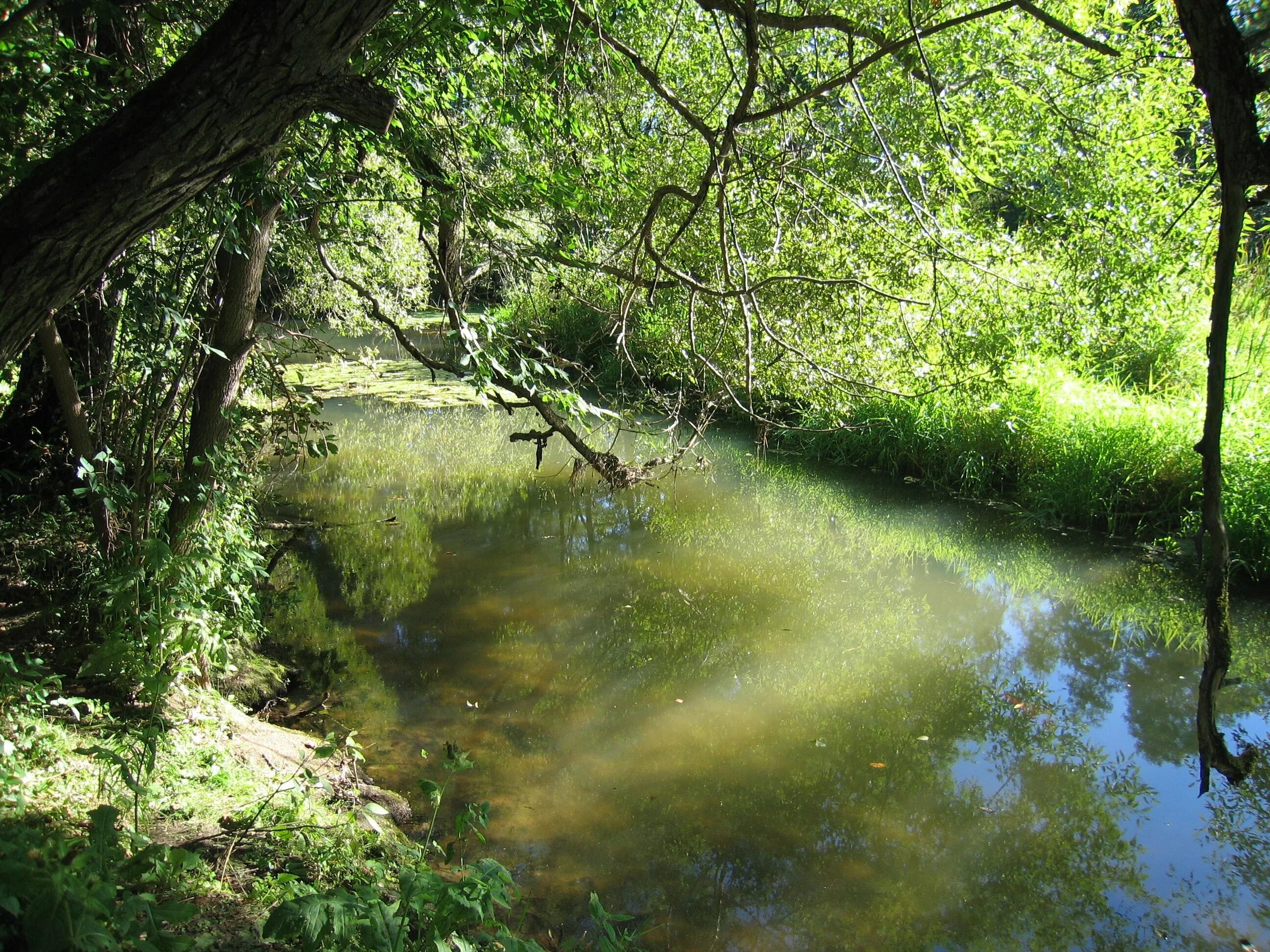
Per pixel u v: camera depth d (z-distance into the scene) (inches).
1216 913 151.8
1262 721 218.1
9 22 73.9
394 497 398.3
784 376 228.4
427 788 117.7
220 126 90.0
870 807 180.4
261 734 178.1
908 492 407.5
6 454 235.3
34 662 136.6
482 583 299.4
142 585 165.6
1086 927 147.6
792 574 315.6
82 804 122.6
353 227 204.4
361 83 98.7
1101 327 272.4
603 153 213.5
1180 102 239.3
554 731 205.0
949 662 251.0
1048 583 308.0
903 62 122.6
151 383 173.8
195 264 169.9
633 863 159.3
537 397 179.2
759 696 227.3
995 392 285.0
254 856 124.2
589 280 226.5
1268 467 311.7
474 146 173.3
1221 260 53.0
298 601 276.8
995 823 176.4
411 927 112.2
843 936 143.0
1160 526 340.2
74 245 90.0
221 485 185.3
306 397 217.9
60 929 70.3
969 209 251.9
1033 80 245.0
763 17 111.3
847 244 232.5
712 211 235.5
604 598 289.1
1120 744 209.2
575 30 152.9
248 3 86.9
